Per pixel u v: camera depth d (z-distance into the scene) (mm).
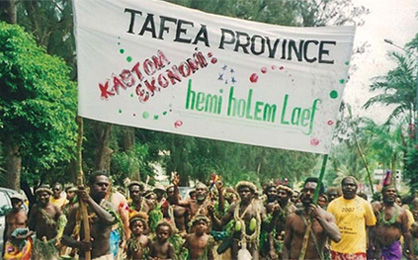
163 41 8250
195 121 8367
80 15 8016
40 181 26094
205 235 11539
